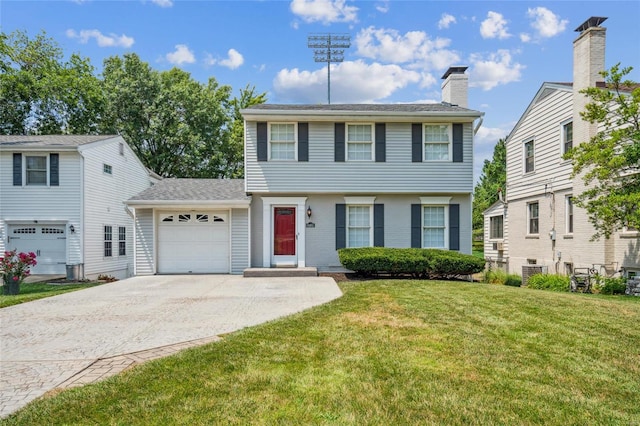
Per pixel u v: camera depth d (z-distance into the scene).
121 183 19.33
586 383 3.95
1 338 5.64
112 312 7.42
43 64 26.03
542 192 16.03
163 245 14.37
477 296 8.53
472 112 13.56
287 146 13.90
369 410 3.36
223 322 6.55
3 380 4.08
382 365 4.39
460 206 14.03
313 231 13.95
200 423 3.14
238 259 14.27
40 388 3.88
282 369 4.28
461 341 5.25
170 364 4.40
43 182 15.78
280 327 5.97
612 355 4.76
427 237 14.08
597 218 11.34
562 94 14.75
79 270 15.42
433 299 8.16
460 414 3.29
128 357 4.79
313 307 7.52
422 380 3.98
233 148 31.95
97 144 16.97
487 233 21.95
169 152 29.61
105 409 3.37
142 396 3.61
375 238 13.96
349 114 13.41
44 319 6.86
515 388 3.81
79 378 4.12
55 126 26.14
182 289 10.34
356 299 8.19
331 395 3.64
